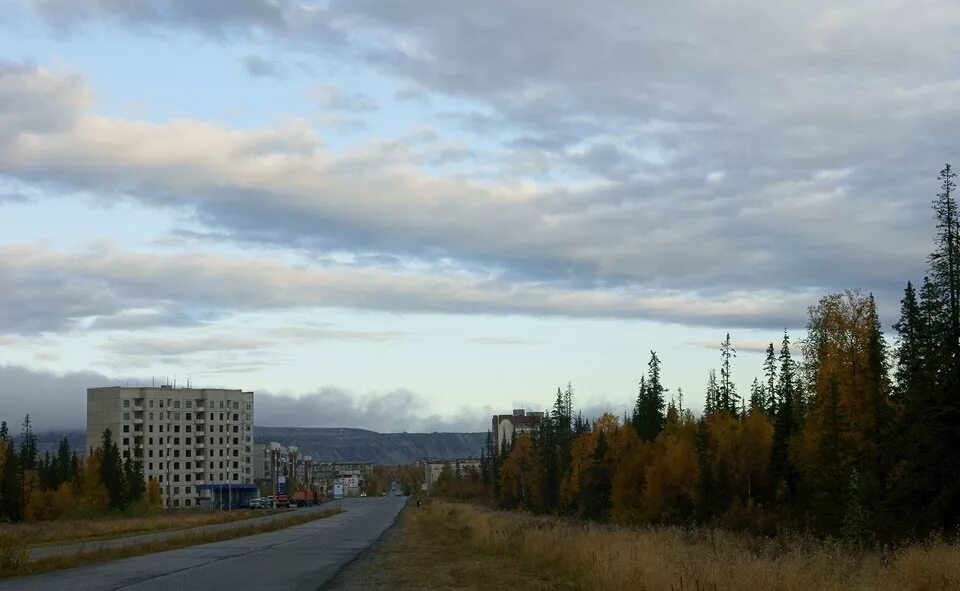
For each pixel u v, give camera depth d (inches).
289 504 6943.9
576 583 911.7
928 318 1811.0
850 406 2193.7
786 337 3233.3
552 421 5265.8
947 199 1860.2
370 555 1412.4
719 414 3154.5
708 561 771.4
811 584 693.3
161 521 3304.6
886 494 1732.3
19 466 4082.2
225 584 919.7
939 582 714.8
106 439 5068.9
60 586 901.2
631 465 3275.1
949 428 1643.7
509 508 5467.5
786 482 2468.0
